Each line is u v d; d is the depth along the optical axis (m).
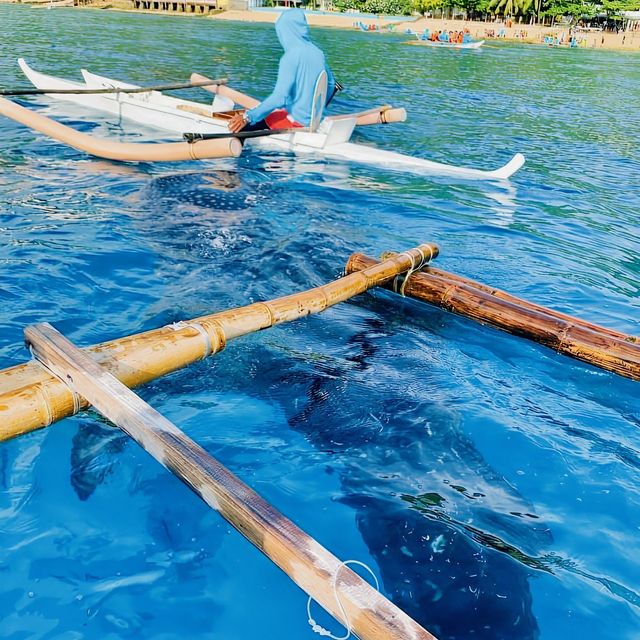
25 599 2.36
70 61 17.05
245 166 8.08
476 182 8.35
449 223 6.71
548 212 7.47
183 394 3.55
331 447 3.21
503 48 37.53
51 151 8.09
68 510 2.75
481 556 2.60
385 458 3.14
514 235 6.56
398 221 6.62
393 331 4.42
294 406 3.51
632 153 11.14
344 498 2.89
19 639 2.22
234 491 2.26
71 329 4.14
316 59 8.48
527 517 2.84
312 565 2.00
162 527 2.70
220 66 18.31
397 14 60.81
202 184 7.16
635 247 6.58
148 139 9.08
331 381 3.75
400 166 8.64
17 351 3.81
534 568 2.57
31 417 2.76
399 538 2.68
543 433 3.41
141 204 6.40
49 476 2.90
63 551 2.56
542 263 5.87
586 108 16.16
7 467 2.93
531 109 15.37
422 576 2.52
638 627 2.36
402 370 3.93
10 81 13.14
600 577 2.56
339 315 4.57
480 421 3.46
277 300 3.93
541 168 9.58
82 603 2.36
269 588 2.47
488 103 15.81
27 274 4.75
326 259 5.48
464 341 4.35
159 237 5.62
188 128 9.27
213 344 3.46
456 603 2.41
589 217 7.43
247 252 5.46
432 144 10.59
